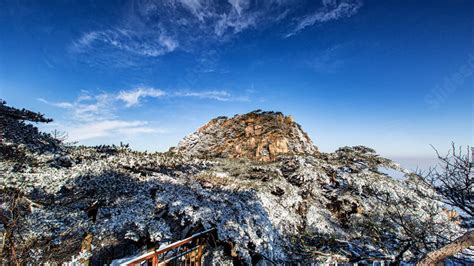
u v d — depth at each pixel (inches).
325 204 423.8
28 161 268.1
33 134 304.0
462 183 178.4
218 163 500.1
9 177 230.1
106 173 283.3
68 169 281.0
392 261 249.6
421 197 334.6
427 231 255.8
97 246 350.0
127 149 393.1
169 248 164.2
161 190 299.6
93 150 362.3
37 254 248.1
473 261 176.2
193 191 308.8
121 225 257.4
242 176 433.4
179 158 418.6
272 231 305.9
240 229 272.1
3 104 283.1
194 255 208.1
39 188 244.1
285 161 515.5
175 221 328.2
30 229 239.5
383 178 401.7
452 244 124.8
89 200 280.5
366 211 370.9
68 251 305.0
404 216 310.2
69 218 267.3
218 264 279.1
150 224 265.3
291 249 309.9
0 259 207.6
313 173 444.1
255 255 288.2
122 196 285.9
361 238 328.5
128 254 348.8
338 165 479.5
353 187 411.5
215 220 274.8
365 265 274.8
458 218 256.4
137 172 327.3
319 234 340.8
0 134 253.4
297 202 396.2
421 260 133.6
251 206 310.5
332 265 268.1
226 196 312.5
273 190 399.5
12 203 225.0
